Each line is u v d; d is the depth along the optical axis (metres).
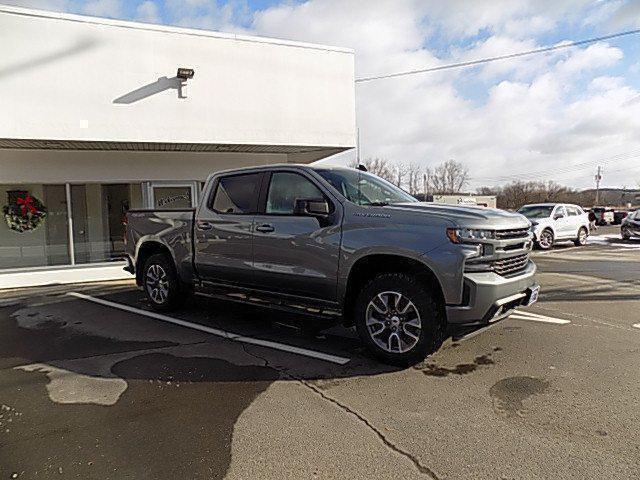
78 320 6.21
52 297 8.04
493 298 3.82
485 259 3.88
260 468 2.64
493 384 3.75
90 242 10.05
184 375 4.08
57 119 7.98
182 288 6.29
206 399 3.58
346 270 4.39
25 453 2.85
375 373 4.04
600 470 2.54
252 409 3.39
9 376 4.15
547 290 7.80
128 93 8.41
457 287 3.81
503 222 4.11
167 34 8.62
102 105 8.26
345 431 3.04
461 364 4.21
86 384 3.93
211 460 2.73
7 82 7.64
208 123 8.99
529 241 4.45
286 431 3.05
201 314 6.36
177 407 3.45
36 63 7.80
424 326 3.98
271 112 9.48
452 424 3.10
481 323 3.86
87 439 3.01
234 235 5.34
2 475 2.62
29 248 9.79
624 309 6.32
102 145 8.95
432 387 3.71
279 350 4.72
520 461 2.64
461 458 2.70
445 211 4.18
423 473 2.55
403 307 4.10
